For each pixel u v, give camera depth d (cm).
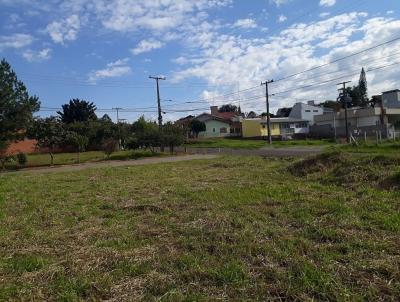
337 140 4744
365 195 916
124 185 1452
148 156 3609
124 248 612
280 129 7338
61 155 4450
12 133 3269
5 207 1080
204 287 448
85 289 458
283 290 425
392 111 6281
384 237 581
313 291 418
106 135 4856
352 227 652
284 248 558
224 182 1359
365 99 10312
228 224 718
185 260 531
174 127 3922
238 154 3134
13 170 2823
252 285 443
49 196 1259
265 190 1079
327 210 784
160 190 1257
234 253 550
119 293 446
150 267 518
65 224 820
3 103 3125
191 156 3300
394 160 1195
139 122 4625
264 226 686
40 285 480
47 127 3191
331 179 1198
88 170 2300
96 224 806
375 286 422
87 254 588
